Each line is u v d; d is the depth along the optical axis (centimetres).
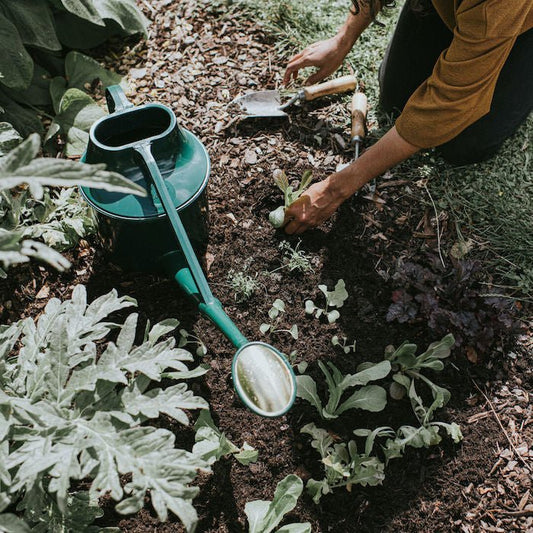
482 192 223
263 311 195
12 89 226
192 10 262
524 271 207
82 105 224
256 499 167
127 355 136
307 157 227
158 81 242
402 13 212
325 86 234
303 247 208
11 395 138
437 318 188
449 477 173
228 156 225
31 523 140
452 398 185
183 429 174
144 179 163
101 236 183
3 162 92
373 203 219
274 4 262
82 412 130
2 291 192
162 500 117
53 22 234
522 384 189
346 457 168
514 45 184
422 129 166
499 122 209
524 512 169
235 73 246
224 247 205
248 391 136
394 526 165
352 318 196
